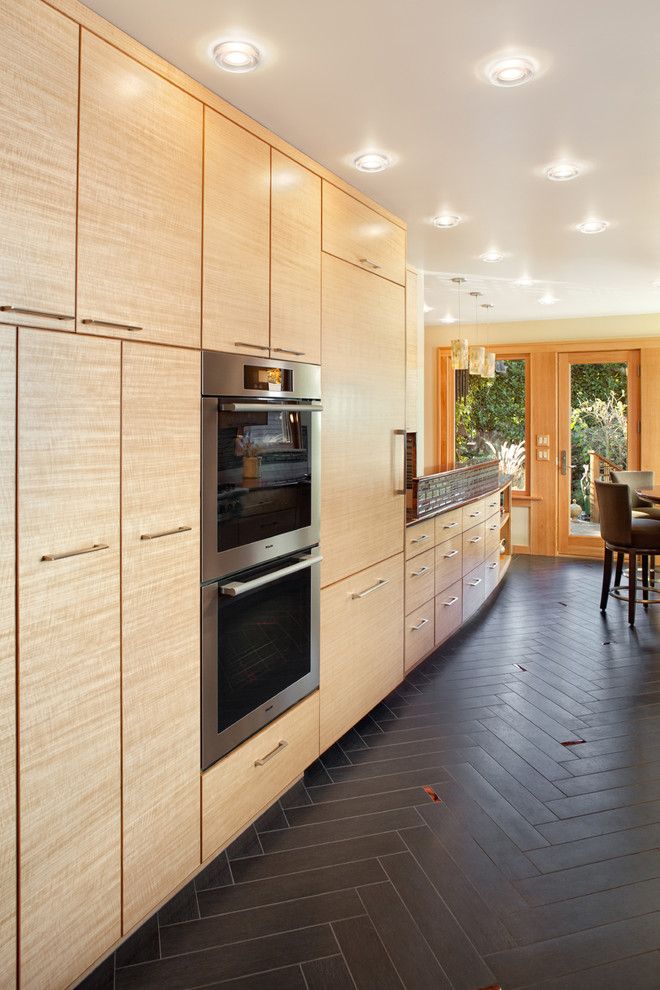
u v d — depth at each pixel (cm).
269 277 238
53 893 159
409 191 321
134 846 183
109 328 169
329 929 193
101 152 166
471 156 278
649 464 702
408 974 177
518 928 193
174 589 195
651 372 696
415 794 265
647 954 184
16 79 143
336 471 290
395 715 340
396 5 175
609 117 243
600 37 191
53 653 156
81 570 163
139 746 184
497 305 642
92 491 166
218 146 210
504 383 767
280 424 246
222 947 186
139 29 185
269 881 214
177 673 197
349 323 298
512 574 668
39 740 154
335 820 247
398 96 226
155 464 186
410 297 427
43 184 150
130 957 183
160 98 185
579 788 269
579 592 595
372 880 214
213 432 210
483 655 430
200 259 202
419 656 400
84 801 166
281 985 174
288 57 201
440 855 227
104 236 167
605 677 391
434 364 790
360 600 317
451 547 454
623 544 500
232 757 224
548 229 388
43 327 152
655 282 535
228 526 218
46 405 153
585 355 730
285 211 247
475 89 222
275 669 249
